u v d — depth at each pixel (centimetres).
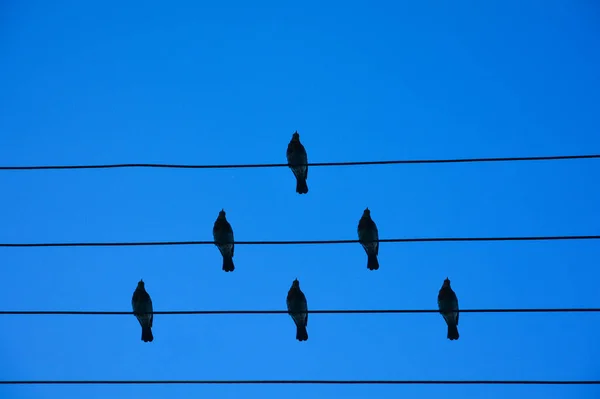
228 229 2212
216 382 1822
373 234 2225
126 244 1942
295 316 2184
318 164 1959
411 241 1934
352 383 1788
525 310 1859
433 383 1788
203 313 1898
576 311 1852
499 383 1786
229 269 2245
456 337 2220
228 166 1938
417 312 1889
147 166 1928
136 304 2164
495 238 1897
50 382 1830
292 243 1939
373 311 1880
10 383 1825
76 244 1917
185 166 1947
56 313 1881
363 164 1955
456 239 1911
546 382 1784
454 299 2192
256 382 1812
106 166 1941
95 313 1888
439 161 1933
